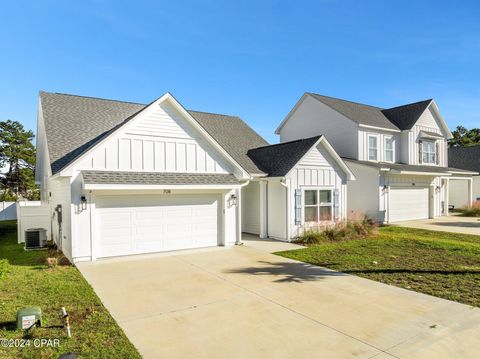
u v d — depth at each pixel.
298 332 5.12
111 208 10.44
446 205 24.50
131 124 10.74
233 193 12.80
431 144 24.09
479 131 52.44
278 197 14.17
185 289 7.29
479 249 11.33
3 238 16.05
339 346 4.66
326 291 7.14
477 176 28.58
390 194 20.00
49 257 10.59
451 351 4.50
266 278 8.17
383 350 4.54
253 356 4.39
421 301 6.46
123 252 10.64
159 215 11.31
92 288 7.27
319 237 13.26
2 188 36.38
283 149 15.55
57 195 12.54
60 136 12.31
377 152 21.22
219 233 12.61
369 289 7.25
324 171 15.02
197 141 12.11
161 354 4.44
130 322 5.50
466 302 6.36
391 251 11.32
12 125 35.53
